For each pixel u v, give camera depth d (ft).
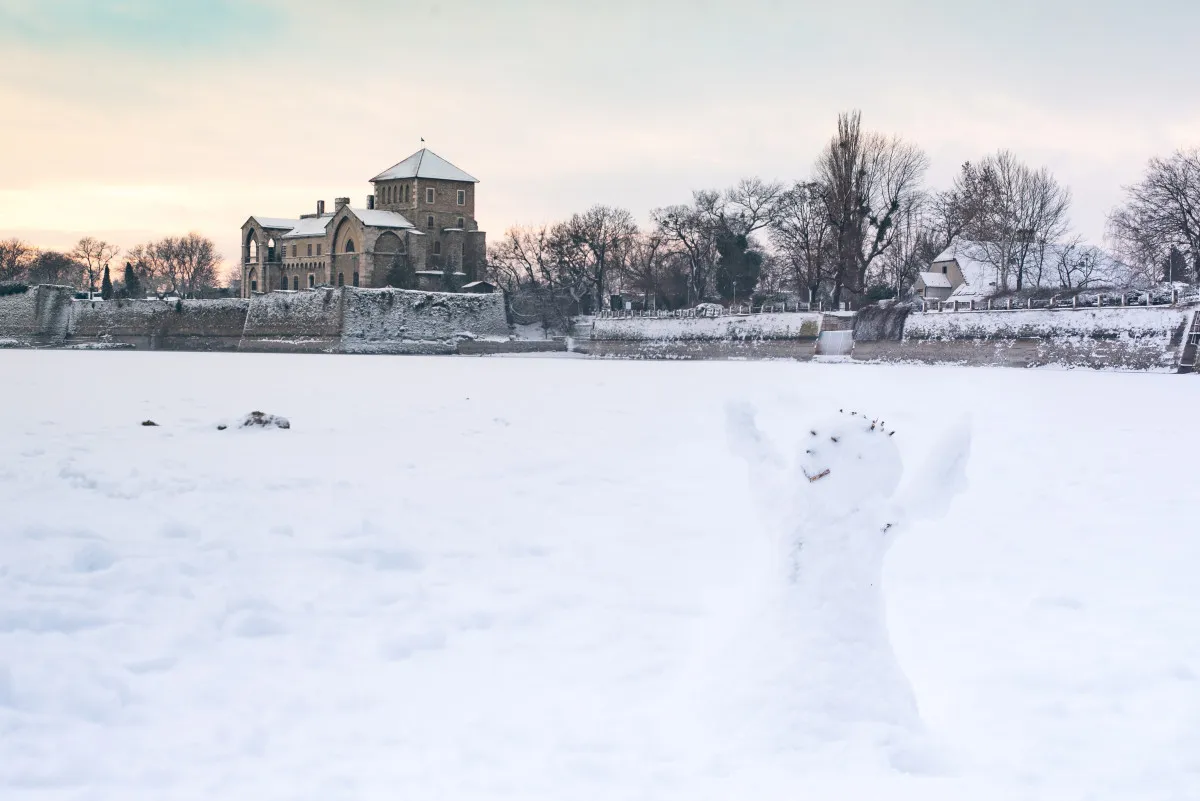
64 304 465.88
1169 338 225.15
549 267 466.70
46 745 25.63
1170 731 27.58
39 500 53.47
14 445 75.41
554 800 22.85
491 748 25.86
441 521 53.16
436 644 34.12
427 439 88.17
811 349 323.37
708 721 25.07
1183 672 31.99
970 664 32.94
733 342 352.08
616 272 467.11
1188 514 56.75
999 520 55.26
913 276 377.50
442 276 486.38
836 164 316.60
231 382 171.42
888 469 24.85
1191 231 271.90
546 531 51.44
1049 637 35.60
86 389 145.18
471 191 525.75
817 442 25.07
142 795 23.15
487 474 69.00
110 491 56.39
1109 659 33.27
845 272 324.19
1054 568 45.01
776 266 458.50
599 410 121.29
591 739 26.23
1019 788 23.73
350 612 37.32
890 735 23.91
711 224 434.30
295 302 419.13
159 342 444.14
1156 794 23.85
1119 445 87.86
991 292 318.65
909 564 45.88
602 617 37.09
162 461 69.21
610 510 57.06
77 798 22.91
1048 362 249.34
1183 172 269.85
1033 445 87.86
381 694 29.58
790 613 24.73
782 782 22.54
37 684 29.09
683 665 31.89
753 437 26.32
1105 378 201.26
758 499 25.75
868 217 327.88
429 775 24.31
